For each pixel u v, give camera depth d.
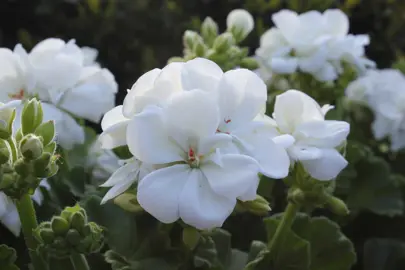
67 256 0.44
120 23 0.93
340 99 0.70
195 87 0.42
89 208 0.53
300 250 0.51
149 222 0.52
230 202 0.41
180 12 0.94
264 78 0.67
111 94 0.55
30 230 0.44
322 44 0.62
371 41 0.97
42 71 0.52
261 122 0.43
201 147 0.41
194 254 0.51
